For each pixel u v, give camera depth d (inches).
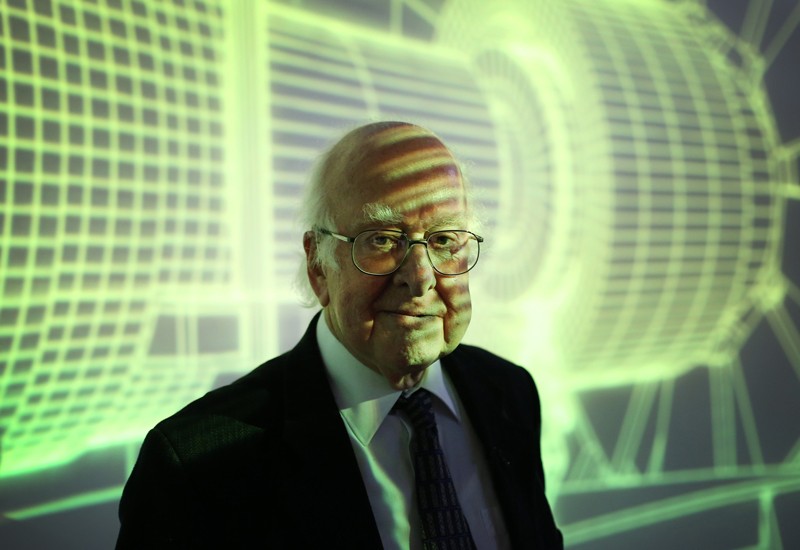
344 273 32.6
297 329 68.0
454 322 33.7
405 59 74.9
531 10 85.6
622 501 87.7
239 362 64.0
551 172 84.5
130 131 58.0
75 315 54.9
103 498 56.2
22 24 52.3
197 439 32.6
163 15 60.3
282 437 33.3
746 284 102.8
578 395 85.3
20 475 52.1
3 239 51.3
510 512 35.5
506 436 38.4
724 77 102.7
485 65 81.0
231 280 63.8
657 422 92.4
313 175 35.2
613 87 91.4
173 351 60.2
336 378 35.6
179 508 31.1
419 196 31.9
